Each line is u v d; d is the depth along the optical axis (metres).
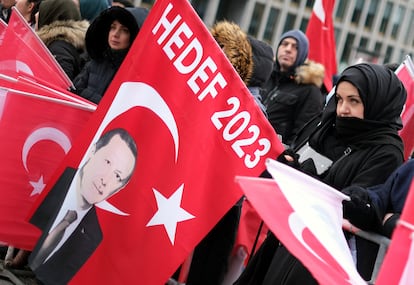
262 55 5.84
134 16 6.08
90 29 6.16
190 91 4.15
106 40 6.19
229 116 4.12
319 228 3.30
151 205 4.15
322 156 4.50
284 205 3.22
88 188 4.27
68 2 7.14
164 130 4.17
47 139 4.94
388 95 4.33
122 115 4.24
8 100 4.85
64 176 4.37
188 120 4.15
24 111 4.89
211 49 4.13
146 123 4.20
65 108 4.95
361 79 4.30
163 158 4.16
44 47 5.54
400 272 2.89
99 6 8.34
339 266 3.18
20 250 5.55
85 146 4.32
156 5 4.21
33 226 4.91
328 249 3.23
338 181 4.32
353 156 4.34
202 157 4.13
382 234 4.03
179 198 4.13
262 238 5.39
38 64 5.50
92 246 4.21
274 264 4.21
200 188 4.12
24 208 4.91
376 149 4.29
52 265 4.29
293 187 3.34
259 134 4.12
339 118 4.37
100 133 4.29
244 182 3.21
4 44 5.32
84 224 4.25
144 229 4.15
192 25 4.14
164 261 4.11
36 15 8.11
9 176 4.89
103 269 4.18
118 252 4.16
